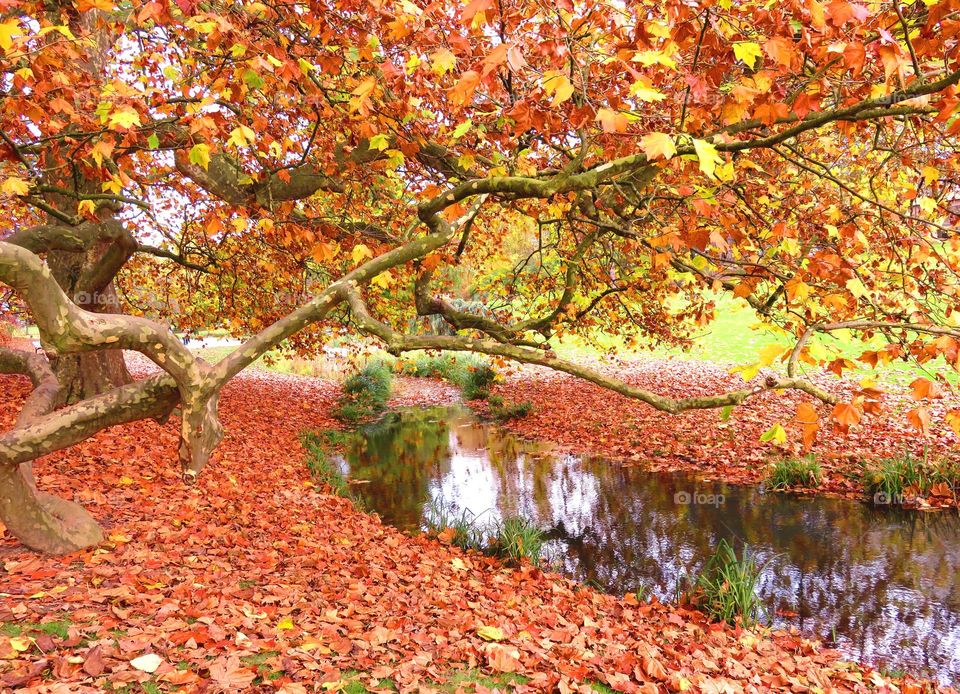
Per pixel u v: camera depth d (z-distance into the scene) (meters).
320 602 4.00
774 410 12.34
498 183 3.55
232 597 3.85
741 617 5.24
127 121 3.52
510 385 18.12
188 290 11.92
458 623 4.10
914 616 5.28
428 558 6.06
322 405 16.64
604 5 2.48
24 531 3.94
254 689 2.69
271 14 4.55
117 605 3.38
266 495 7.30
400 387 20.44
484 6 1.93
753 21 2.74
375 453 11.93
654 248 3.58
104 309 8.41
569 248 7.73
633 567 6.49
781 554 6.63
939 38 2.37
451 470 10.55
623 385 3.24
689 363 18.98
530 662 3.53
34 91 4.18
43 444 3.18
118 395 3.20
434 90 4.64
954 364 2.31
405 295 9.88
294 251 7.91
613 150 4.28
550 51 2.34
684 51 2.97
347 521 7.05
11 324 21.00
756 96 2.48
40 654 2.71
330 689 2.81
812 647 4.74
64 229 6.60
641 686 3.46
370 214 8.02
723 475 9.46
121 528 4.93
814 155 5.60
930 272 4.21
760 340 20.31
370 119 4.20
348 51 4.40
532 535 6.98
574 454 11.32
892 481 8.09
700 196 3.29
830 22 2.29
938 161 4.23
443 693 3.01
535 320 5.69
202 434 3.06
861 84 3.15
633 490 9.09
